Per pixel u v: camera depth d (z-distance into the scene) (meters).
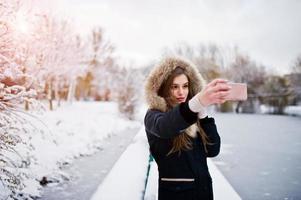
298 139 11.57
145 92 1.60
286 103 32.72
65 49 16.00
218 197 2.99
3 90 3.70
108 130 13.26
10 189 4.00
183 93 1.59
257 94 38.38
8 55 3.89
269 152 8.87
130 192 1.73
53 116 14.67
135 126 16.48
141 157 2.62
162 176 1.52
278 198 4.95
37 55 5.16
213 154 1.67
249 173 6.50
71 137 9.83
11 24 3.87
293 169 6.84
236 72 45.31
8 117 3.93
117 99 19.52
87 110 22.59
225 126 17.45
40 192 5.09
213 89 1.06
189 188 1.48
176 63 1.66
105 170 6.75
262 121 21.59
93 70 35.75
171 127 1.16
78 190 5.29
